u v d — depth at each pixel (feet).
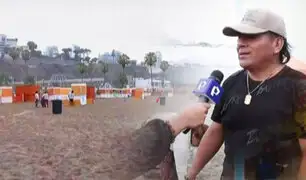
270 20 4.21
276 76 4.29
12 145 16.71
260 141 4.14
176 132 3.09
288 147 4.10
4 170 12.47
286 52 4.46
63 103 57.26
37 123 26.94
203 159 4.80
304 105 4.05
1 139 18.52
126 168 2.80
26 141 17.92
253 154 4.17
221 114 4.58
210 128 4.70
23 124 26.81
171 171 3.03
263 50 4.22
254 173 4.16
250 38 4.25
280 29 4.24
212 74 4.68
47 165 11.62
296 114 4.09
